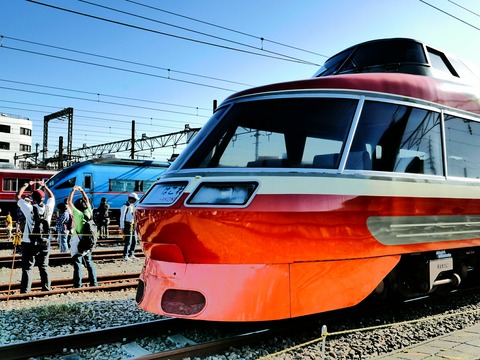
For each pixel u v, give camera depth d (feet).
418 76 18.61
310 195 14.56
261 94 16.57
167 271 14.70
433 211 17.48
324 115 15.80
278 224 14.07
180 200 14.69
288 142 15.37
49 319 18.89
